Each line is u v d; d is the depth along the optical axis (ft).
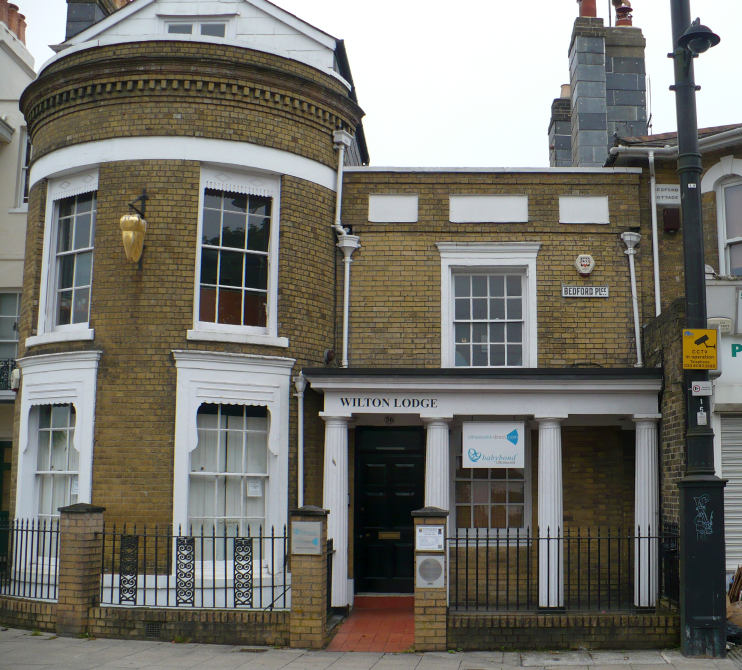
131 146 40.83
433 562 33.78
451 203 44.91
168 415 38.91
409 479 44.62
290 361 41.37
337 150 44.96
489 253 44.45
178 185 40.50
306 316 42.50
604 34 61.46
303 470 41.06
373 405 39.75
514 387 38.96
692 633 31.48
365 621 39.17
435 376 39.11
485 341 44.65
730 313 37.96
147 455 38.63
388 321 44.09
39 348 41.81
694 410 32.53
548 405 39.24
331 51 45.44
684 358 32.68
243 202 42.24
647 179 45.19
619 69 61.98
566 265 44.29
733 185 44.01
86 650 32.83
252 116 41.75
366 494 44.57
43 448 42.01
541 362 43.55
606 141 59.88
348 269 44.37
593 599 42.37
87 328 40.75
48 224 43.11
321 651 33.35
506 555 39.50
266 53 42.22
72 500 40.57
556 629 33.47
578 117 60.23
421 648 33.24
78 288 42.22
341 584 39.50
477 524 43.47
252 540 37.40
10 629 37.24
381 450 44.83
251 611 34.68
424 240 44.68
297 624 33.83
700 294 32.81
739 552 37.22
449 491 43.39
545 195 44.83
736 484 37.63
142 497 38.32
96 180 41.68
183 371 39.22
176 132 40.75
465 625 33.58
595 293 43.96
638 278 44.27
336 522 39.47
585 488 43.21
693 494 31.96
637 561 36.94
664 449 38.11
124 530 35.96
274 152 42.09
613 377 38.60
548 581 35.94
